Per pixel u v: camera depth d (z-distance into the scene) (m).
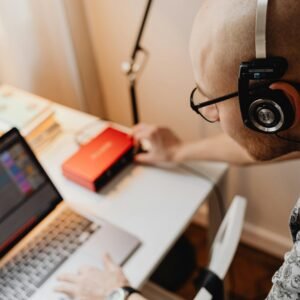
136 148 1.34
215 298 0.97
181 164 1.32
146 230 1.15
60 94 1.71
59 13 1.55
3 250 1.10
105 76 1.80
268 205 1.76
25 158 1.14
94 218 1.17
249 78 0.68
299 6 0.63
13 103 1.44
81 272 1.04
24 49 1.51
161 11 1.47
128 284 1.01
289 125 0.72
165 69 1.60
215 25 0.71
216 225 1.39
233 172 1.74
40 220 1.16
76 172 1.25
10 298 1.03
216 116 0.84
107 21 1.63
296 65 0.66
